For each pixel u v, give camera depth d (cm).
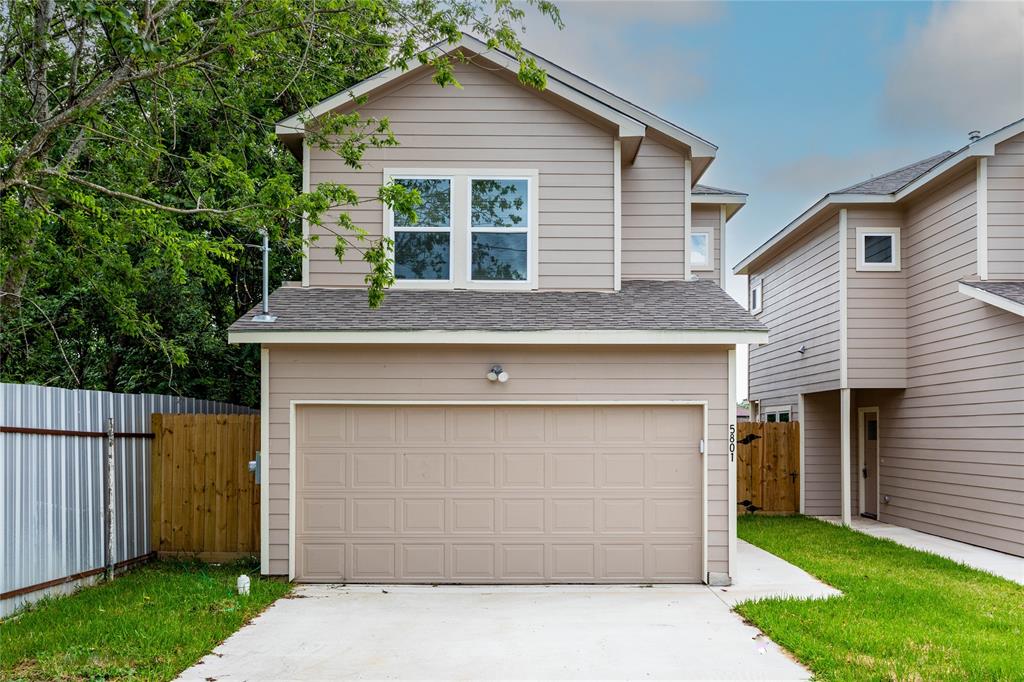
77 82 884
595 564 854
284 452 852
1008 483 1028
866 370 1320
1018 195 1094
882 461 1419
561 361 864
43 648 568
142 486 916
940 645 586
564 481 860
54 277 1005
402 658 575
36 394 711
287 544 847
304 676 533
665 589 822
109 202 912
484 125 976
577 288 971
